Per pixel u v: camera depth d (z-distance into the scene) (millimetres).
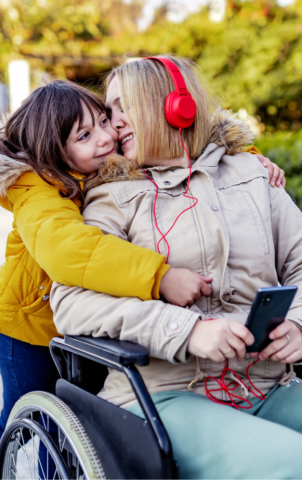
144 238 1078
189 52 7625
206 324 902
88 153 1228
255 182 1212
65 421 926
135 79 1180
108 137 1245
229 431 851
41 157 1177
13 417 1135
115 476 855
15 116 1240
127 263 955
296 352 967
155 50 8023
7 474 1168
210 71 6805
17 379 1316
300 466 791
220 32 7305
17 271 1217
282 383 1070
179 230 1085
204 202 1112
